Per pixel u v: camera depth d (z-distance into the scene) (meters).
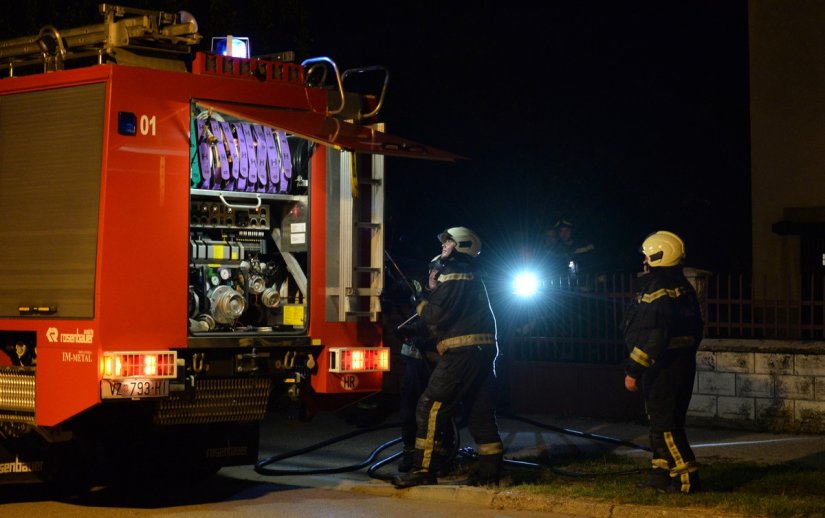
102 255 7.59
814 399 11.37
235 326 8.84
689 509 7.65
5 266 8.11
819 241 16.03
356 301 8.96
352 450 11.09
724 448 10.52
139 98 7.80
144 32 7.87
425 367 9.42
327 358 8.80
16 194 8.09
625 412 12.64
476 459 9.74
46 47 8.33
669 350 8.11
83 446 8.52
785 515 7.42
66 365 7.71
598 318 13.02
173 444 8.84
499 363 13.62
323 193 8.83
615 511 7.84
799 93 16.17
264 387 8.63
